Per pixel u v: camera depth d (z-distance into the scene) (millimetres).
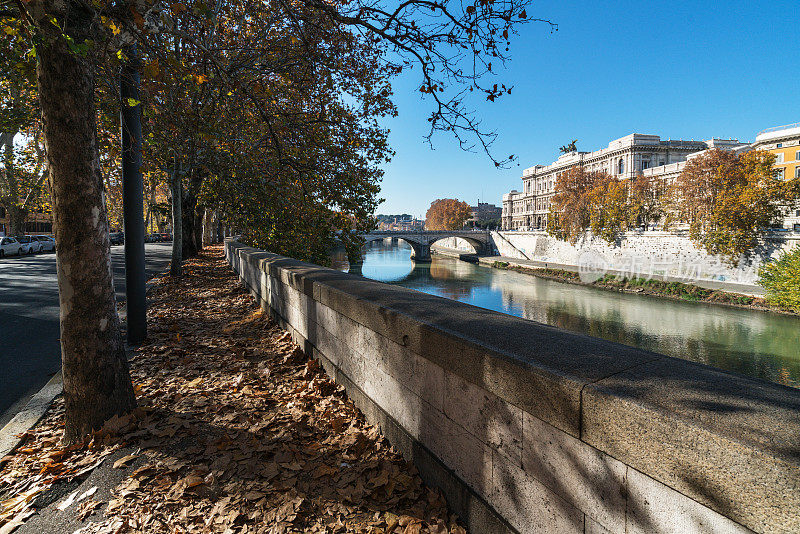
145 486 2785
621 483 1541
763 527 1107
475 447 2355
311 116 9250
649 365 1841
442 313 2975
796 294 31547
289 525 2416
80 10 3469
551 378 1762
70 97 3297
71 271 3373
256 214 14383
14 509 2576
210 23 6930
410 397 3021
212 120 7469
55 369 5301
